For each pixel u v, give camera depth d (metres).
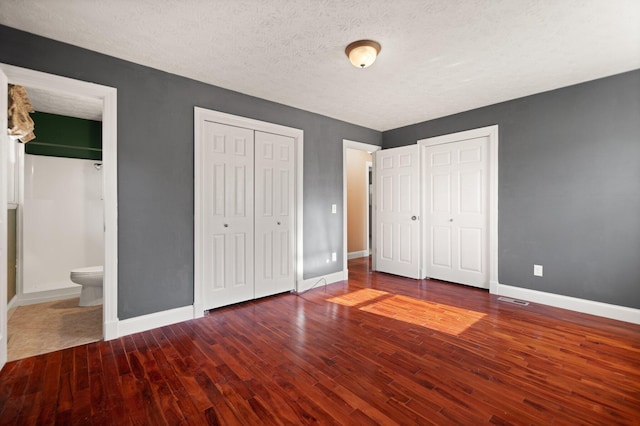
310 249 4.05
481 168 3.90
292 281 3.85
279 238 3.72
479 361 2.14
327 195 4.25
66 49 2.32
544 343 2.41
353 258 6.41
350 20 2.06
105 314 2.49
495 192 3.72
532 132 3.43
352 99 3.56
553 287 3.31
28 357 2.21
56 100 3.26
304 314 3.08
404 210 4.65
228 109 3.23
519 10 1.95
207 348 2.35
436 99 3.57
